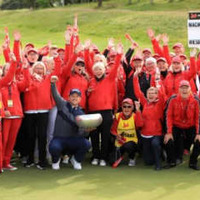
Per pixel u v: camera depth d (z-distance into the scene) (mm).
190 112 7578
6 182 6867
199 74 8797
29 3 68750
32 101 7500
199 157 8266
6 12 57406
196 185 6691
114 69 7766
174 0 54656
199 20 9273
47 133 7914
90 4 61250
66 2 66500
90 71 8359
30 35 40719
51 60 7875
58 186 6672
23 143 7914
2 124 7359
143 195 6262
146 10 49969
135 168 7641
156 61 8711
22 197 6211
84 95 7910
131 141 7766
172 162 7617
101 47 30406
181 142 7812
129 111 7859
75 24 8633
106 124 7770
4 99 7297
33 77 7559
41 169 7551
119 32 37750
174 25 37344
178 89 7879
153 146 7539
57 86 7805
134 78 7949
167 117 7609
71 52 8148
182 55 9422
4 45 8156
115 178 7059
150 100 7711
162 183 6793
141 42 33344
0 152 7258
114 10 48031
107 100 7789
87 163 7980
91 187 6617
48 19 47031
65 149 7543
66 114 7395
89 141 8250
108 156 8102
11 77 7195
